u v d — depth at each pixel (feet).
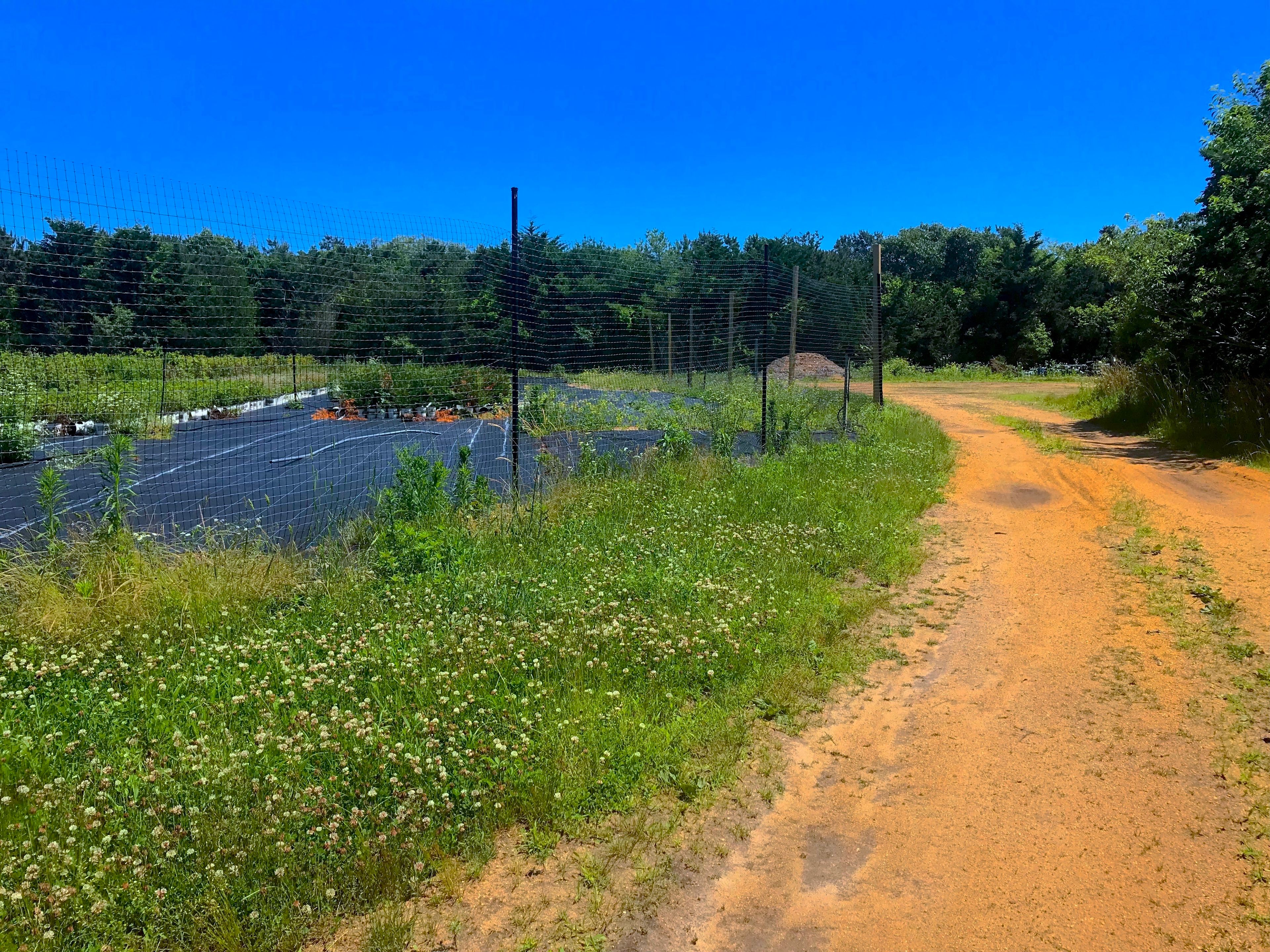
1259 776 11.75
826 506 26.71
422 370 47.39
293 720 12.02
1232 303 42.04
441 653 14.47
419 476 22.77
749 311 62.85
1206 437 39.68
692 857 10.41
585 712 12.96
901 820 11.17
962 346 152.05
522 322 36.45
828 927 9.25
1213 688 14.39
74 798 10.37
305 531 23.24
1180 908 9.37
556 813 10.91
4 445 32.32
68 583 16.75
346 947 8.79
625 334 57.36
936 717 14.01
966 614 18.86
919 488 31.40
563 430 44.65
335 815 10.10
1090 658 16.08
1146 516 26.23
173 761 11.12
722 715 13.48
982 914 9.42
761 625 16.89
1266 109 41.37
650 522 23.71
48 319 20.95
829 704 14.52
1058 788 11.80
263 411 49.32
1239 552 21.61
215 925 8.80
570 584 17.92
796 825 11.09
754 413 48.65
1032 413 61.82
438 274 30.40
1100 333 139.54
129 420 38.58
